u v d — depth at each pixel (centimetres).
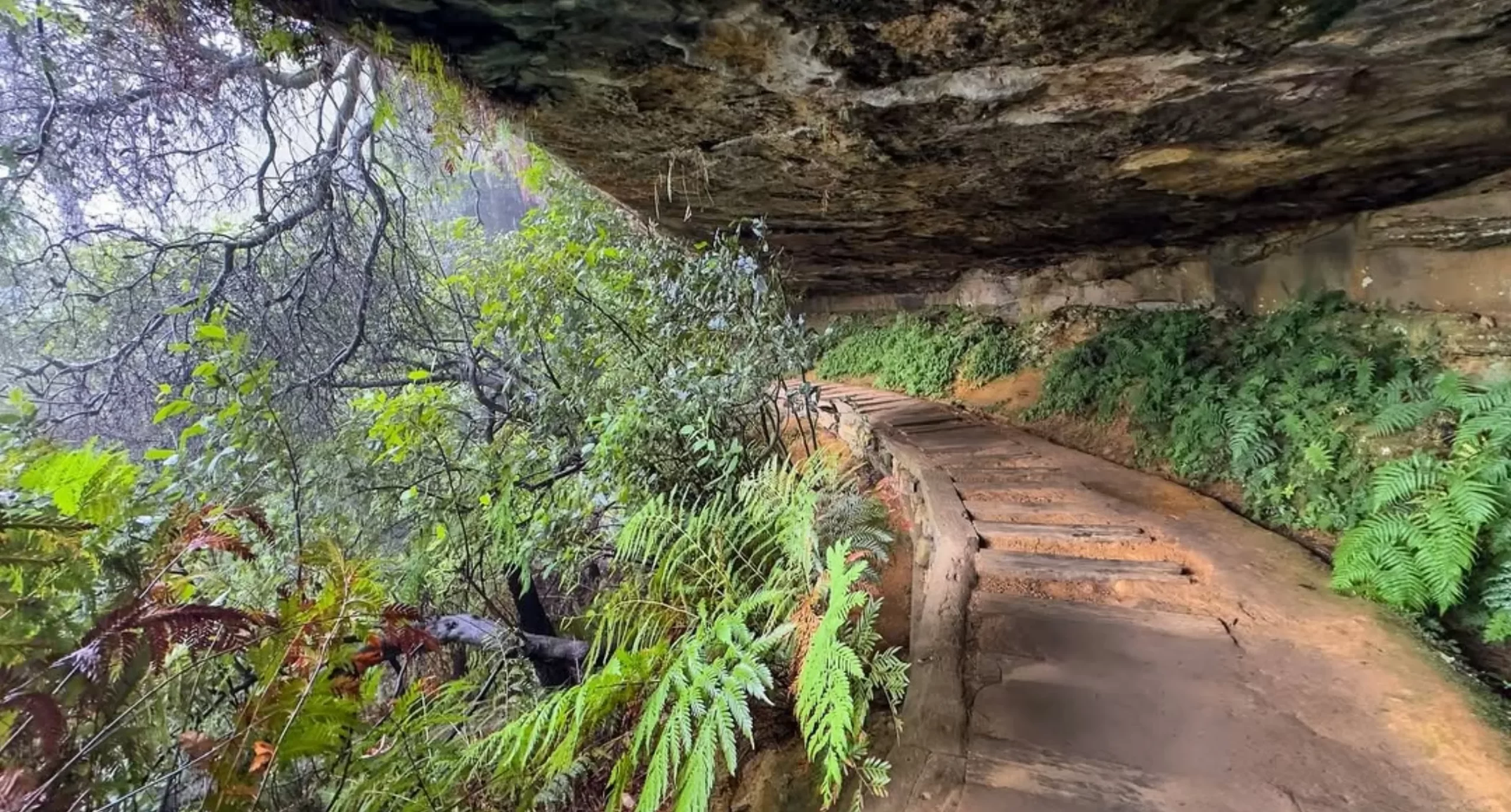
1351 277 614
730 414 502
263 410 408
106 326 597
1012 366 974
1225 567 388
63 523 198
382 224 629
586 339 543
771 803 265
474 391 629
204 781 205
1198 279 789
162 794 204
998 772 237
